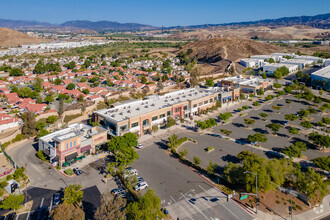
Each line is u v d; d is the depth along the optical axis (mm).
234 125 108000
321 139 80750
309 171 59875
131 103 108750
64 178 69250
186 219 52469
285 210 55062
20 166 76438
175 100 116938
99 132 85750
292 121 110938
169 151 85000
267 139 92875
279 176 60844
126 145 77125
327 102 138625
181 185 65250
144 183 63719
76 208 50469
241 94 142750
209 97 125125
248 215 53719
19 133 98750
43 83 173250
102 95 151500
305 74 197875
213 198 59656
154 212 49250
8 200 53719
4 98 142875
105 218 43750
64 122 113500
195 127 106062
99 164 76812
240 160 77562
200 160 72812
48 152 78875
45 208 56656
